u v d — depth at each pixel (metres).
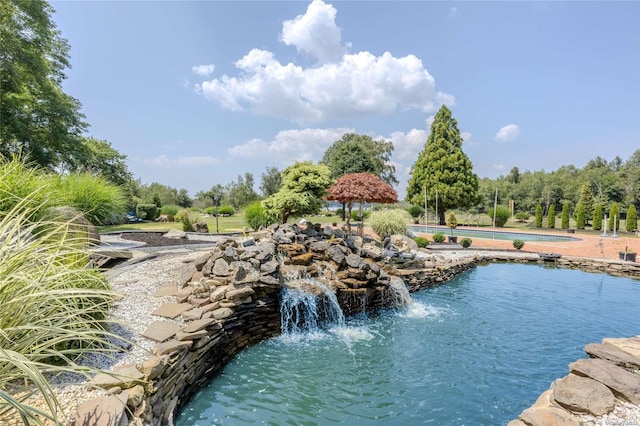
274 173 34.59
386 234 13.52
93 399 2.25
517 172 57.09
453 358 4.64
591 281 9.74
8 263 2.12
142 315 4.10
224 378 4.04
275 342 5.12
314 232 7.95
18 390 2.18
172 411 3.00
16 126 14.01
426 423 3.20
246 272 5.17
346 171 32.06
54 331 2.06
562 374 4.18
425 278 8.80
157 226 18.75
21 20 14.09
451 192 26.00
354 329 5.76
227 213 30.72
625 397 2.74
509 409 3.43
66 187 8.23
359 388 3.84
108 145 23.91
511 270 11.27
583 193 33.84
